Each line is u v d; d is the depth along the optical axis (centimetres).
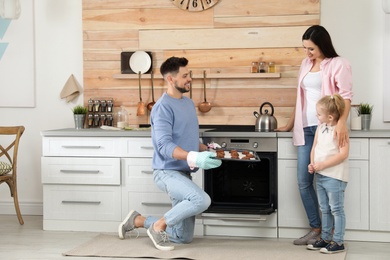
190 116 463
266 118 521
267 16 554
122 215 525
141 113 572
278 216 507
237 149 466
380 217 490
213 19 564
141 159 519
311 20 546
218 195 532
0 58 605
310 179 484
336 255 447
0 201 614
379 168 489
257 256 444
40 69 604
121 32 581
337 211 455
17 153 606
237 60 561
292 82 553
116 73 584
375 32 539
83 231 531
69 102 600
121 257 446
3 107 611
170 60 457
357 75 543
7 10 548
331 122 450
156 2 573
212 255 447
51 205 535
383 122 541
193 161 427
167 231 484
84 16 585
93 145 525
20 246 480
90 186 528
